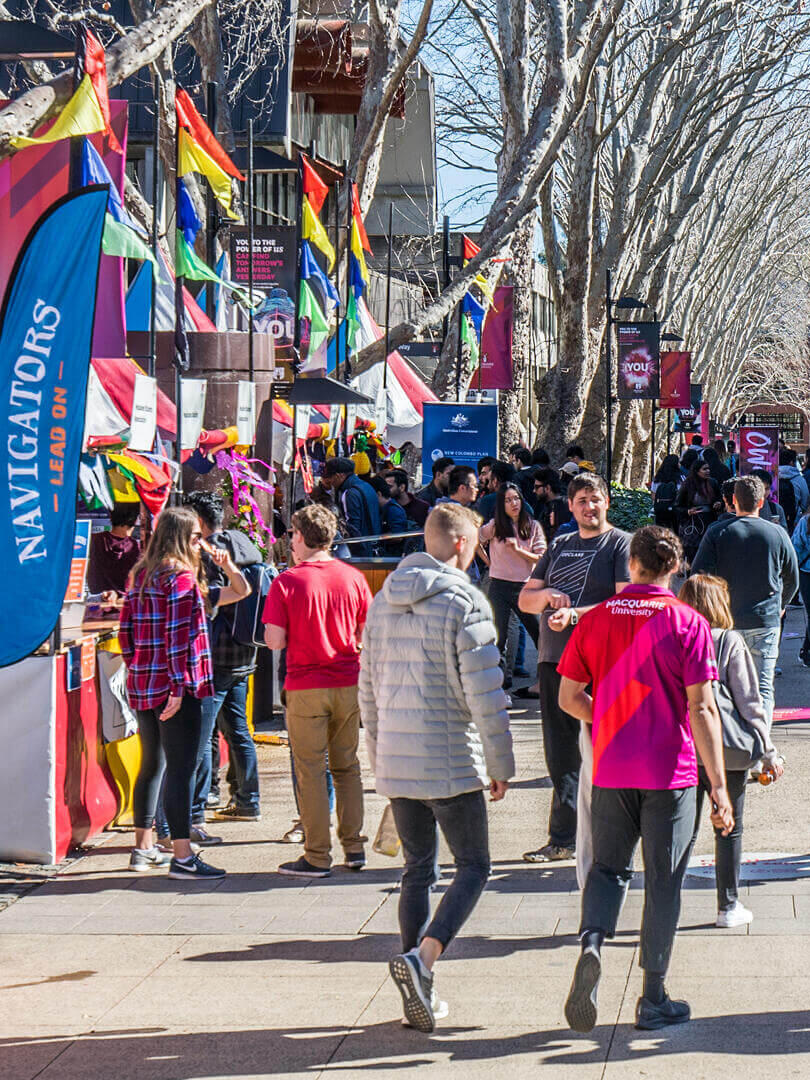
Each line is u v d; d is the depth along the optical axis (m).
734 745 6.39
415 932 5.77
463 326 21.36
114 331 10.12
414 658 5.70
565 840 8.00
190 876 7.82
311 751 7.82
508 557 13.03
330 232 21.25
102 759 8.86
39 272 7.45
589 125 26.06
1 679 8.02
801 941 6.43
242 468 11.35
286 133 20.14
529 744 11.34
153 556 7.85
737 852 6.64
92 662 8.67
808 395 97.62
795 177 50.53
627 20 27.17
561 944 6.54
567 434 28.17
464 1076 5.10
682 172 35.84
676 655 5.38
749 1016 5.56
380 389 19.81
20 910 7.27
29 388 7.48
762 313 80.94
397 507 14.64
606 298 28.56
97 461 9.20
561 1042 5.38
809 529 14.96
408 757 5.68
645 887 5.43
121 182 10.41
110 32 19.39
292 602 7.80
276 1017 5.73
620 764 5.37
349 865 8.02
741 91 35.81
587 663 5.55
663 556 5.53
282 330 15.09
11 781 8.07
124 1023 5.71
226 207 11.50
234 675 8.83
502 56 20.94
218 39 16.44
